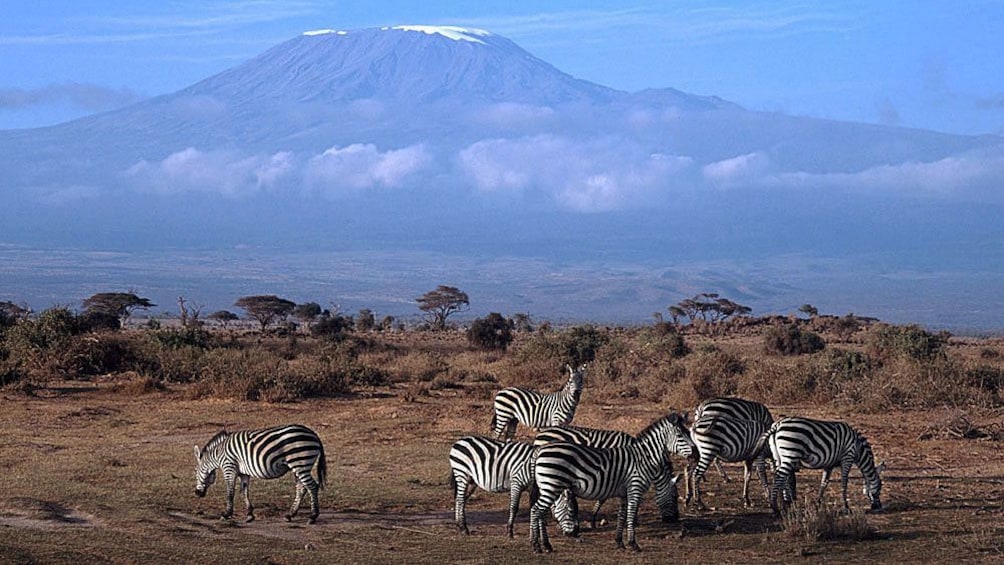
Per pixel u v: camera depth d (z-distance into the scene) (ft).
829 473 68.39
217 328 410.72
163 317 597.93
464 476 62.95
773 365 135.95
